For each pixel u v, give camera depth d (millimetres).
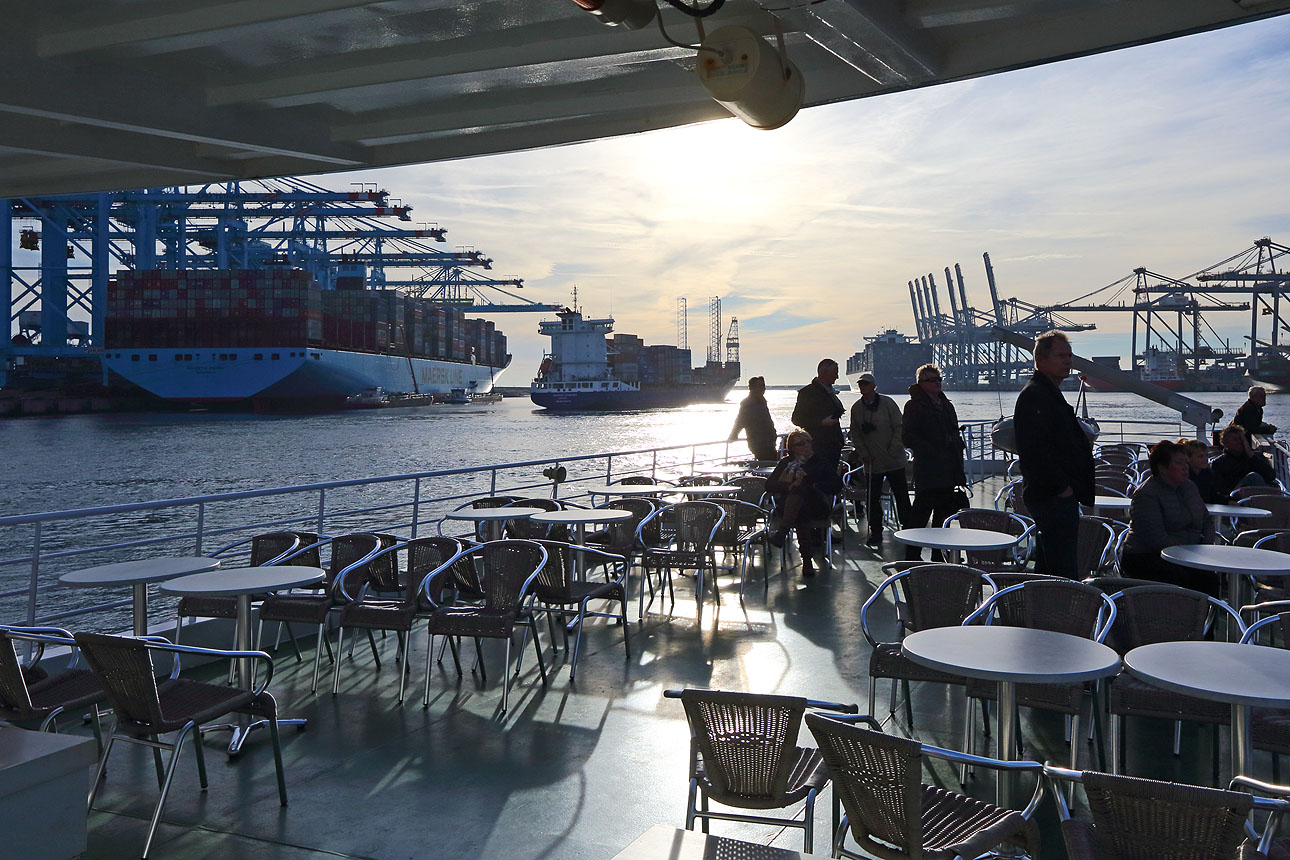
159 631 5352
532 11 4062
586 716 4484
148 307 103688
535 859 3078
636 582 7777
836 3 3439
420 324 141500
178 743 3268
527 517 6207
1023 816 2395
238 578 4320
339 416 120062
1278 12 3578
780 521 7723
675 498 9578
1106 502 6301
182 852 3154
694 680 5023
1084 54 3984
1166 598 3699
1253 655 2832
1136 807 1951
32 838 2619
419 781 3732
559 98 5094
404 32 4258
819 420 8258
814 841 3172
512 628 4633
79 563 32219
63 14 4117
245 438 88625
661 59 4328
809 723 2369
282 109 5344
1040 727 4293
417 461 68562
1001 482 14789
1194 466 6656
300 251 124312
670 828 2215
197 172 5918
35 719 3484
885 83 4355
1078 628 3738
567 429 103188
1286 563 4270
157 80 4773
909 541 4914
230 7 4008
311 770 3865
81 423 105062
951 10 3787
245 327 104000
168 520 42250
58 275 113812
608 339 168500
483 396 173375
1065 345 4547
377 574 5695
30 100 4270
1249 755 2734
